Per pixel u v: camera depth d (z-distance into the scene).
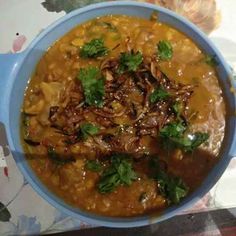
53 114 0.21
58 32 0.22
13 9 0.24
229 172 0.22
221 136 0.21
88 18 0.22
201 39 0.21
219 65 0.21
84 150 0.21
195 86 0.21
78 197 0.21
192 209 0.22
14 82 0.20
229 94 0.21
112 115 0.21
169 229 0.22
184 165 0.21
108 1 0.23
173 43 0.22
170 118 0.21
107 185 0.20
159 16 0.22
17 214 0.22
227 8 0.24
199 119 0.21
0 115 0.19
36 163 0.21
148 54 0.22
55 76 0.22
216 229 0.22
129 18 0.22
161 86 0.21
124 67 0.21
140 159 0.21
